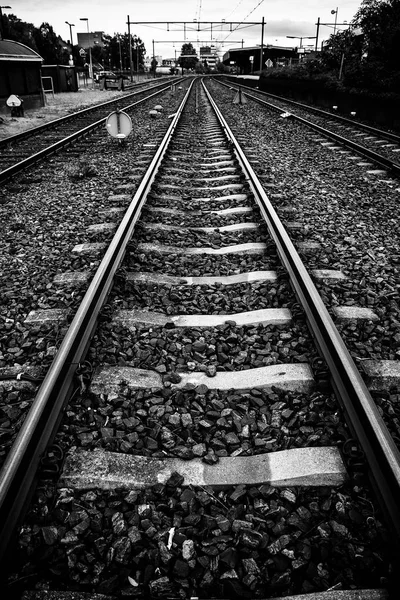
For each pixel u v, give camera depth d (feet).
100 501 7.90
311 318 12.22
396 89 61.67
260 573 6.83
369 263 16.85
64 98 112.68
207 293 14.71
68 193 26.94
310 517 7.62
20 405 9.87
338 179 30.30
